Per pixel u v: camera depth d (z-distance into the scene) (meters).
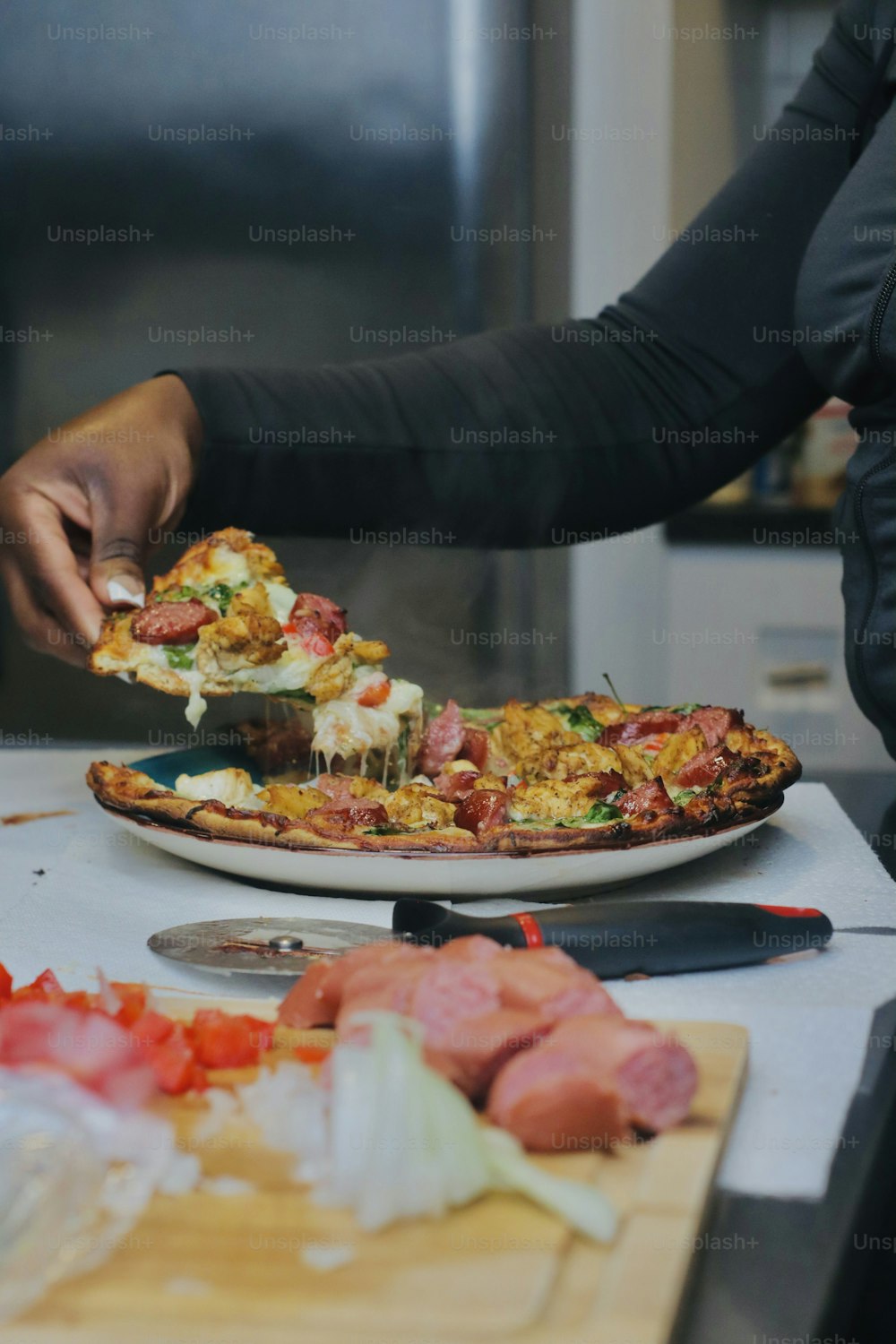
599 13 1.83
